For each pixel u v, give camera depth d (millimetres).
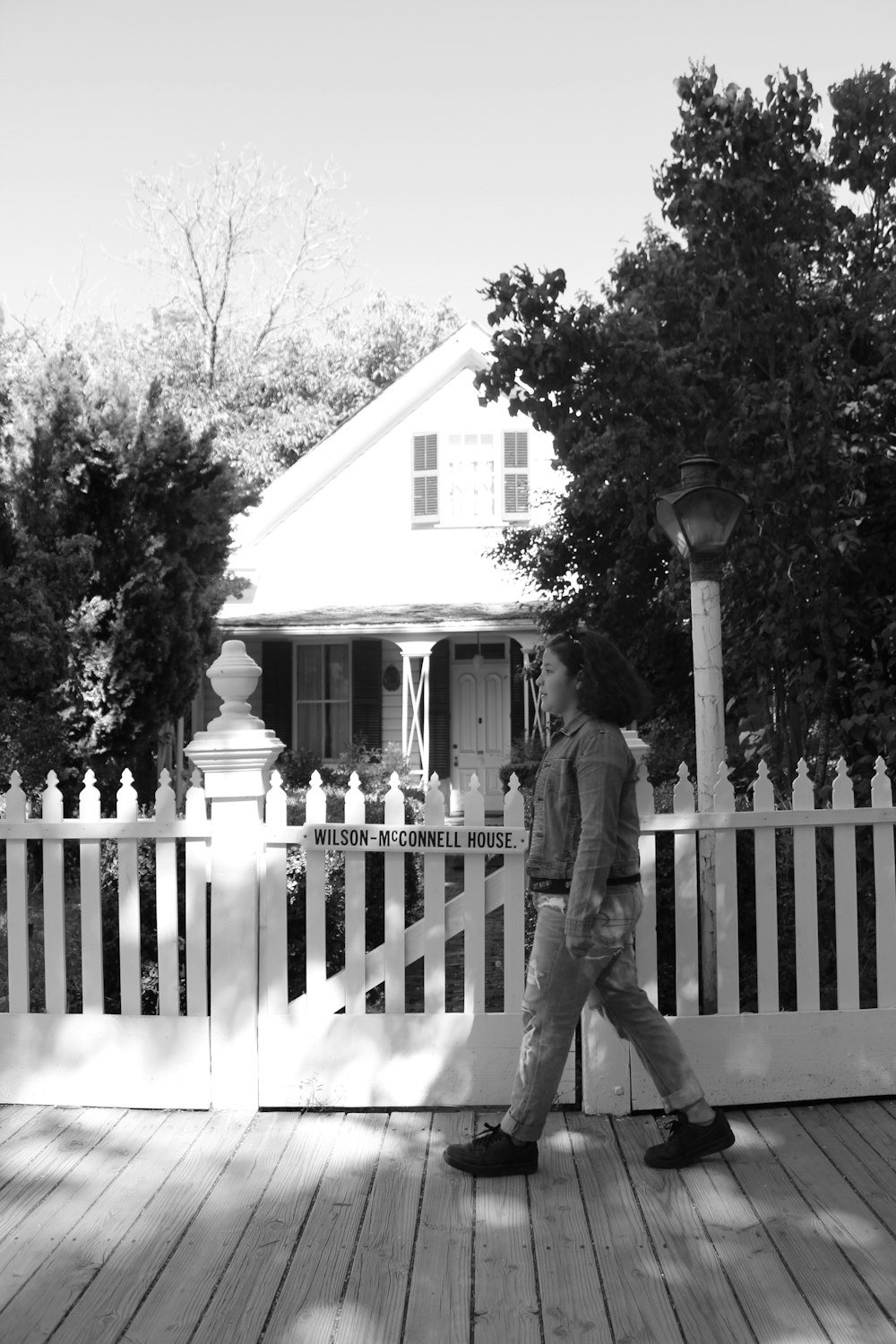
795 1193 3627
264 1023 4430
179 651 10633
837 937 4461
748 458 6148
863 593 6336
